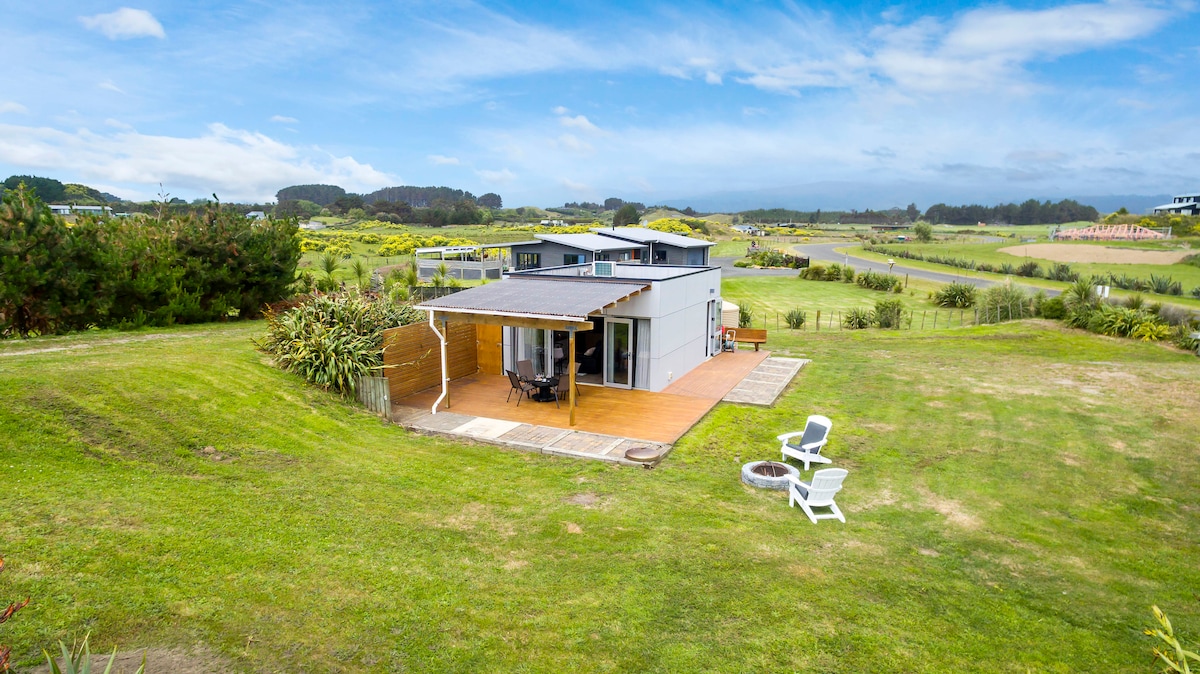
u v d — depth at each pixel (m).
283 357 13.86
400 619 6.04
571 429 12.90
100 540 6.58
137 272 19.08
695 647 5.92
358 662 5.39
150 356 13.20
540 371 17.31
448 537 7.88
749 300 41.59
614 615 6.38
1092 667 5.96
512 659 5.61
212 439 10.09
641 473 10.76
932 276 53.81
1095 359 20.53
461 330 17.22
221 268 21.67
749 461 11.59
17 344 14.33
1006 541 8.62
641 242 39.47
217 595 6.02
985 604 6.98
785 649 5.95
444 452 11.48
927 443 12.66
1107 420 14.02
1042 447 12.39
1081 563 8.07
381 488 9.32
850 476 10.97
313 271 43.59
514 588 6.78
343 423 12.26
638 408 14.55
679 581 7.10
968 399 15.81
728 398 15.61
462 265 47.28
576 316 12.52
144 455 9.08
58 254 17.00
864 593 7.06
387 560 7.12
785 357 21.00
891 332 26.72
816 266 54.00
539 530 8.30
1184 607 7.08
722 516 9.05
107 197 96.62
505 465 10.94
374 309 15.59
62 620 5.27
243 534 7.27
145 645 5.19
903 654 5.99
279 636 5.58
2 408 9.12
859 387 17.11
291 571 6.64
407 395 15.33
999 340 23.92
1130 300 25.48
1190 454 11.97
